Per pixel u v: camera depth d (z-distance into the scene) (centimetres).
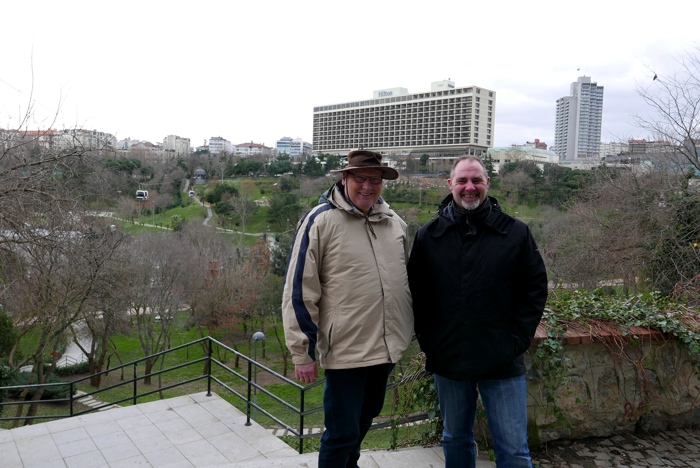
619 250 1298
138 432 529
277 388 2208
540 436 343
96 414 578
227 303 2600
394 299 249
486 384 251
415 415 368
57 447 499
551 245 1639
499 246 241
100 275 1245
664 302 396
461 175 243
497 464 252
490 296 239
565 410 345
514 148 9400
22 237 842
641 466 321
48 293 1036
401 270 257
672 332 360
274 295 2725
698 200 1089
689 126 1165
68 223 907
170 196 6444
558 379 340
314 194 5900
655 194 1245
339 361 243
